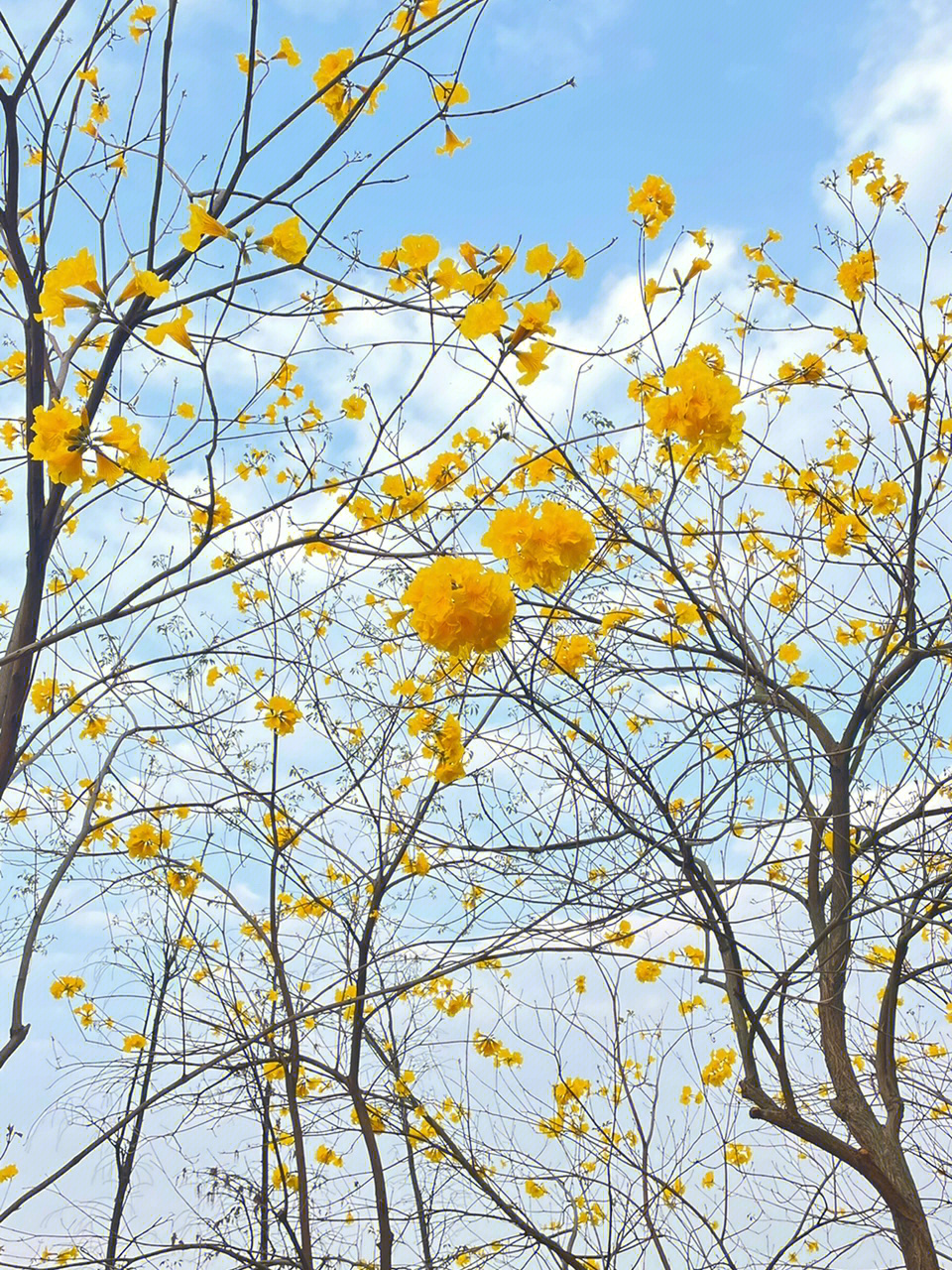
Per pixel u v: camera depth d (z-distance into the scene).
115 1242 3.46
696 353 1.94
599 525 2.63
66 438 1.75
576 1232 3.24
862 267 3.14
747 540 3.28
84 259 1.79
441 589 1.59
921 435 2.95
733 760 2.38
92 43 2.33
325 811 3.12
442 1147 3.52
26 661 2.47
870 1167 2.73
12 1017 2.44
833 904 3.03
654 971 3.19
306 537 2.02
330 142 2.19
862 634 3.24
